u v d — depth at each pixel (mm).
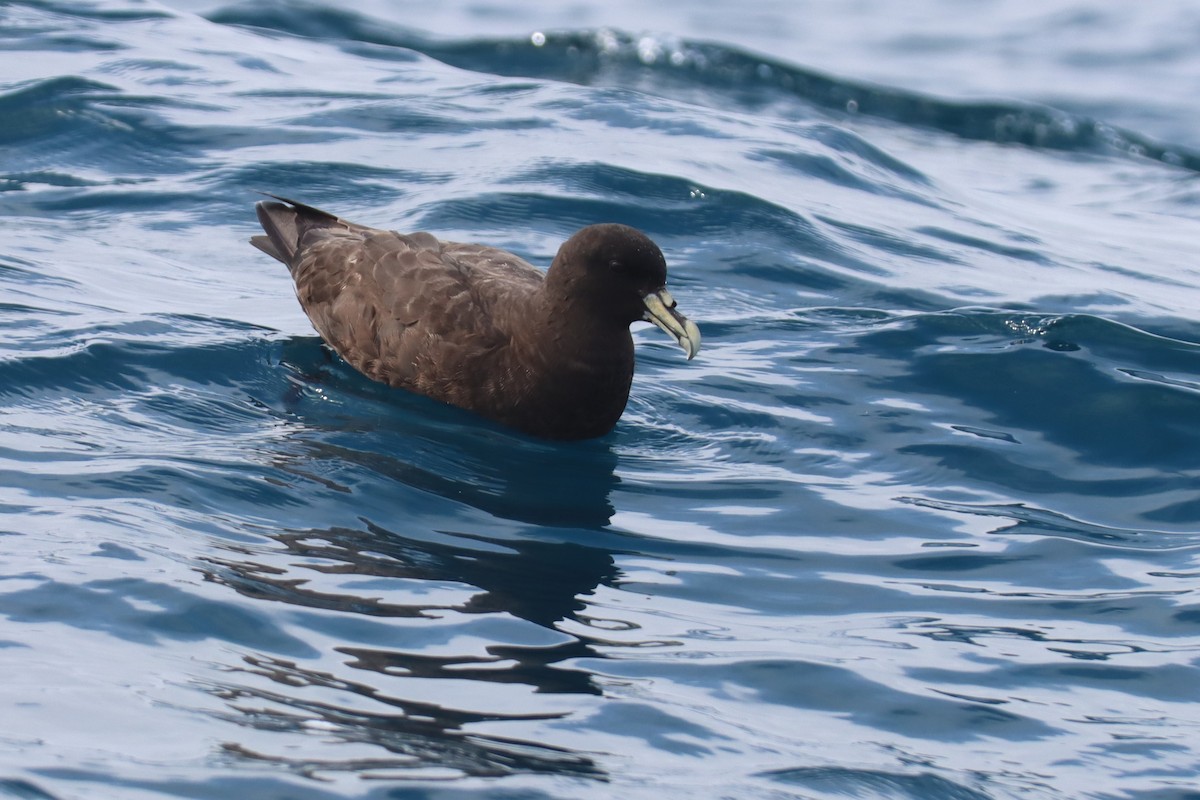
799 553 10461
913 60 31875
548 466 11781
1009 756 7918
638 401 13234
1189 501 11531
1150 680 8828
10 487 10078
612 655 8688
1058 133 27312
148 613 8492
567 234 16828
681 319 11992
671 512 11078
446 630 8797
